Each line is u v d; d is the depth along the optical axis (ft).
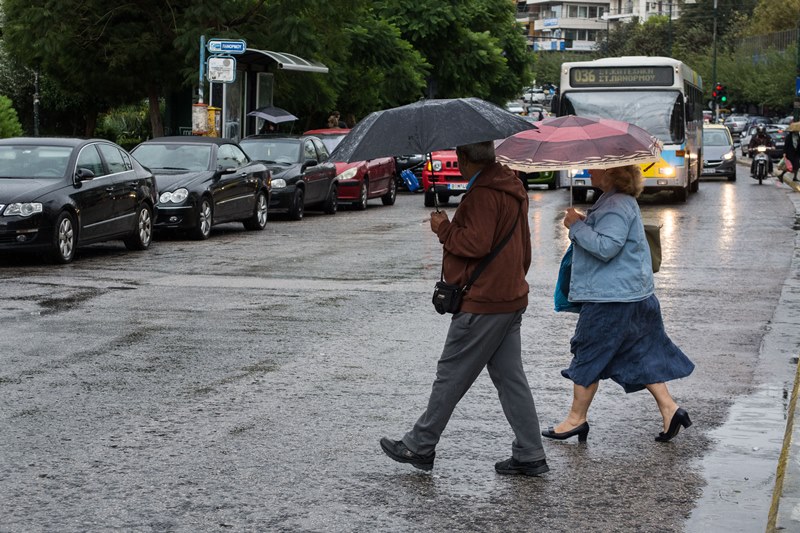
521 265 23.86
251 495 22.63
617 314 26.23
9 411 29.17
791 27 415.44
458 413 29.55
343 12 141.79
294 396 31.17
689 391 32.58
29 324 42.34
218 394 31.32
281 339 39.73
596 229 25.94
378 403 30.48
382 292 51.65
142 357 36.29
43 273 57.88
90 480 23.48
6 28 138.21
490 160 23.52
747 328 42.91
